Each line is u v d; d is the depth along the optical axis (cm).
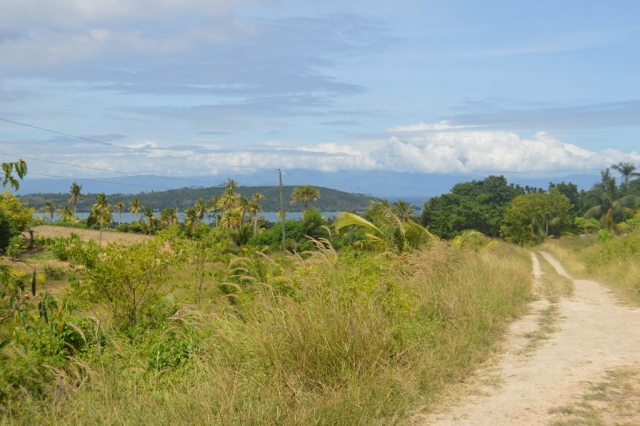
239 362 646
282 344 650
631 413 537
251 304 789
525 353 822
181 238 1080
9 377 628
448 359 738
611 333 947
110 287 964
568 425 515
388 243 1834
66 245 981
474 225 8012
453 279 1295
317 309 709
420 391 629
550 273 2673
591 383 643
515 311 1202
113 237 5722
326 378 623
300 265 881
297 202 9694
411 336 788
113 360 692
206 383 576
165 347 724
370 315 729
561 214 7619
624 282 1747
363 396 577
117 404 545
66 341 738
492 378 687
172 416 520
